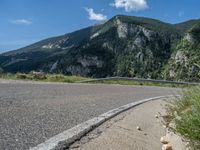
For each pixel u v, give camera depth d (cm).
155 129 570
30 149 328
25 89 1082
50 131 421
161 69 18812
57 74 2566
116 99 994
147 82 2723
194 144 377
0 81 1521
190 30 12538
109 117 594
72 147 358
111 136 442
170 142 459
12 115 510
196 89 466
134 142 442
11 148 327
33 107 625
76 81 2358
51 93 1003
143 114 701
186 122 383
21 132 399
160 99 1079
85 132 438
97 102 846
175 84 2469
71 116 559
